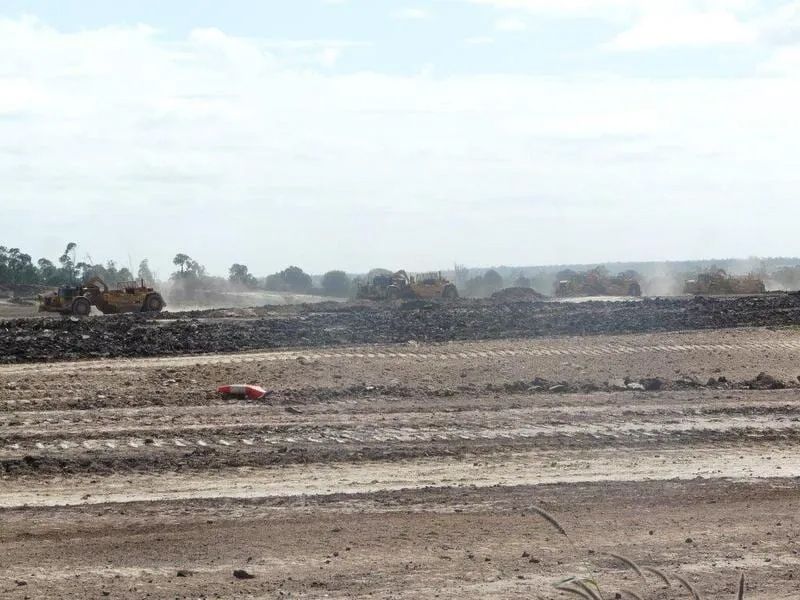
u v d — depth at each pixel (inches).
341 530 583.2
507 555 530.3
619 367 1412.4
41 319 2143.2
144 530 588.4
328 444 868.0
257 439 888.3
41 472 765.9
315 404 1091.9
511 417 997.2
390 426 948.0
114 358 1530.5
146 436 897.5
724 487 710.5
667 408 1055.0
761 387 1253.1
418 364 1414.9
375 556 528.1
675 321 2003.0
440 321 2017.7
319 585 478.9
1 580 487.5
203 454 823.1
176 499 679.1
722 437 909.8
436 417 996.6
